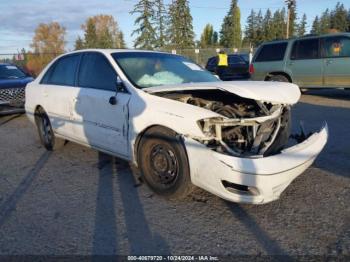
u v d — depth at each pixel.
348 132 6.00
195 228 2.97
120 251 2.66
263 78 10.82
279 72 10.42
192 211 3.27
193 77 4.41
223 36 68.00
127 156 3.90
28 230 3.00
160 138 3.38
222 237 2.82
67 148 5.60
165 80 4.13
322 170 4.18
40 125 5.64
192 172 3.15
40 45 60.41
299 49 9.91
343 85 9.24
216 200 3.47
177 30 47.78
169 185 3.44
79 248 2.71
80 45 66.81
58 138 5.44
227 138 3.23
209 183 3.04
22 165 4.84
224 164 2.89
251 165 2.83
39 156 5.25
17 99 8.83
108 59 4.24
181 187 3.29
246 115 3.33
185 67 4.62
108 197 3.63
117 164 4.68
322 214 3.13
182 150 3.20
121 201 3.53
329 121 7.00
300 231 2.86
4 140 6.49
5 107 8.71
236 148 3.17
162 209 3.33
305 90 10.96
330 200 3.39
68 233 2.94
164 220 3.12
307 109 8.55
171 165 3.38
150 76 4.11
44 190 3.89
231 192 2.96
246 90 3.14
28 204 3.53
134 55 4.44
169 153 3.37
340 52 9.13
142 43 44.28
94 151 5.34
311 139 3.47
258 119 3.20
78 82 4.67
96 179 4.16
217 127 3.06
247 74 17.67
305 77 9.87
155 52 4.77
